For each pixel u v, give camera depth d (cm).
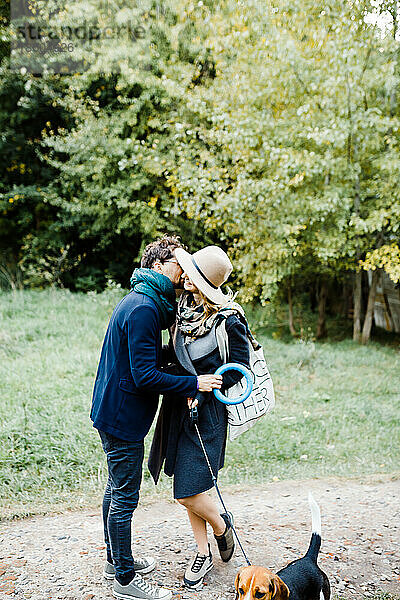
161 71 1059
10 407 589
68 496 429
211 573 308
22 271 1342
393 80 847
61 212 1333
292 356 917
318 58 819
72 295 1184
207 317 290
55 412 587
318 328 1138
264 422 634
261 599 203
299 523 385
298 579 239
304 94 869
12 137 1310
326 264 1013
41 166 1377
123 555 272
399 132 928
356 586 303
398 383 822
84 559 321
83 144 1103
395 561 332
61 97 1237
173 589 291
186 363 286
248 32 801
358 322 1082
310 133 813
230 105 887
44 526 370
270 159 861
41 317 1004
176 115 1031
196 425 278
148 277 271
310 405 714
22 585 290
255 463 531
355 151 924
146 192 1198
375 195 963
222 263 282
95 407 272
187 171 908
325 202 885
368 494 452
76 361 771
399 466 531
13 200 1305
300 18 780
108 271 1372
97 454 505
